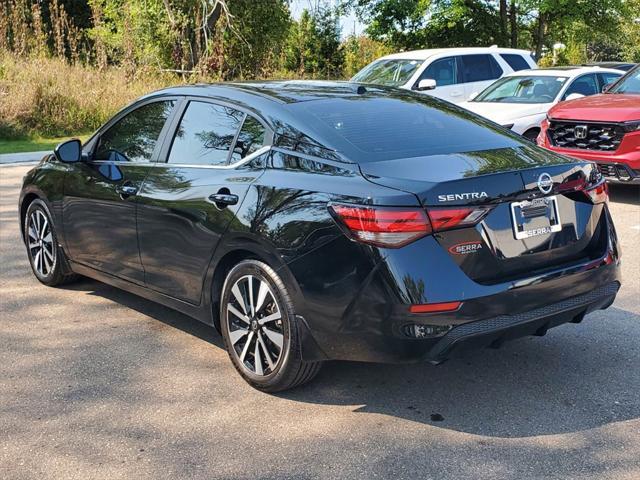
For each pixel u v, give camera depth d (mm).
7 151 14664
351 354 3531
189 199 4227
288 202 3676
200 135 4449
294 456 3287
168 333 4867
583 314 3930
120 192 4766
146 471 3174
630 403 3775
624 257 6602
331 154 3730
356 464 3215
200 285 4250
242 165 4070
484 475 3105
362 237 3371
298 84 4688
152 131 4809
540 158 3912
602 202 4031
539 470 3139
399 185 3402
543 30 29891
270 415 3691
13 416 3693
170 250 4414
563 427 3527
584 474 3105
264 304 3820
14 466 3223
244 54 27547
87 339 4754
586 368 4223
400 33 30828
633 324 4930
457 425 3564
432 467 3180
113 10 27078
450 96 13492
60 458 3287
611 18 29625
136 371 4246
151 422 3627
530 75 12148
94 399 3885
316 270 3521
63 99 17359
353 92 4559
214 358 4441
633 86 9656
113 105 17844
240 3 26984
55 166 5598
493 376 4133
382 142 3848
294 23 31016
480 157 3768
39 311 5301
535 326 3633
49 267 5789
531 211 3633
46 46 20031
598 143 8617
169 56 25672
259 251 3779
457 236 3396
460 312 3361
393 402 3826
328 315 3514
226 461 3252
